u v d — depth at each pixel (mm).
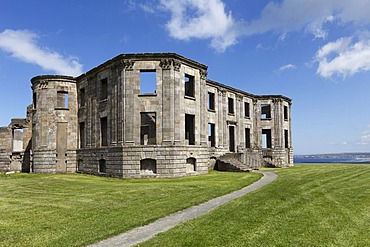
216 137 41312
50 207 15164
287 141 53938
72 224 11844
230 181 24062
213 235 9875
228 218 12023
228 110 46094
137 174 28969
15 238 10164
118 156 29859
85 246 9336
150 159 29453
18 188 22609
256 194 17484
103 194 18938
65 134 38312
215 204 15375
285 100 53438
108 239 10000
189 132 34344
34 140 38875
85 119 36906
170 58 30234
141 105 30000
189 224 11297
